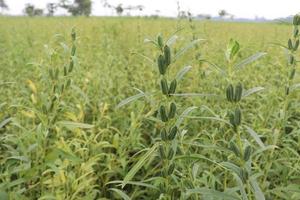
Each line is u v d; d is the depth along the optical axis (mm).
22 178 2596
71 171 2557
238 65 1848
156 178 2113
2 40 10641
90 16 19078
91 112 4594
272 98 3676
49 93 2814
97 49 7555
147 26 12234
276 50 7652
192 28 4633
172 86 1938
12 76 5656
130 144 3500
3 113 3934
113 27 9625
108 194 3361
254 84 5184
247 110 4246
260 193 1613
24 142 2980
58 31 10523
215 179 2469
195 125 3850
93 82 4797
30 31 11328
